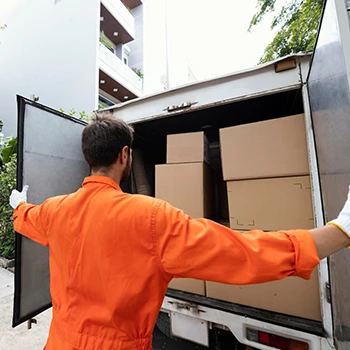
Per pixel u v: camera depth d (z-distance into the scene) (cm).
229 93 144
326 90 88
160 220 63
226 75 146
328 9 79
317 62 100
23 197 115
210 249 57
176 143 178
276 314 126
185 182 170
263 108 192
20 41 939
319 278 114
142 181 256
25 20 935
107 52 832
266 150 139
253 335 123
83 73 768
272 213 134
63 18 838
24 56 918
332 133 85
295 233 57
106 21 908
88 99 748
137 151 271
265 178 138
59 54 828
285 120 135
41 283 142
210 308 137
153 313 66
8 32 982
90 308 68
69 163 163
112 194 73
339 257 86
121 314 65
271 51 443
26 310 132
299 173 128
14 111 928
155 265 64
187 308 143
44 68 856
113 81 884
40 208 88
